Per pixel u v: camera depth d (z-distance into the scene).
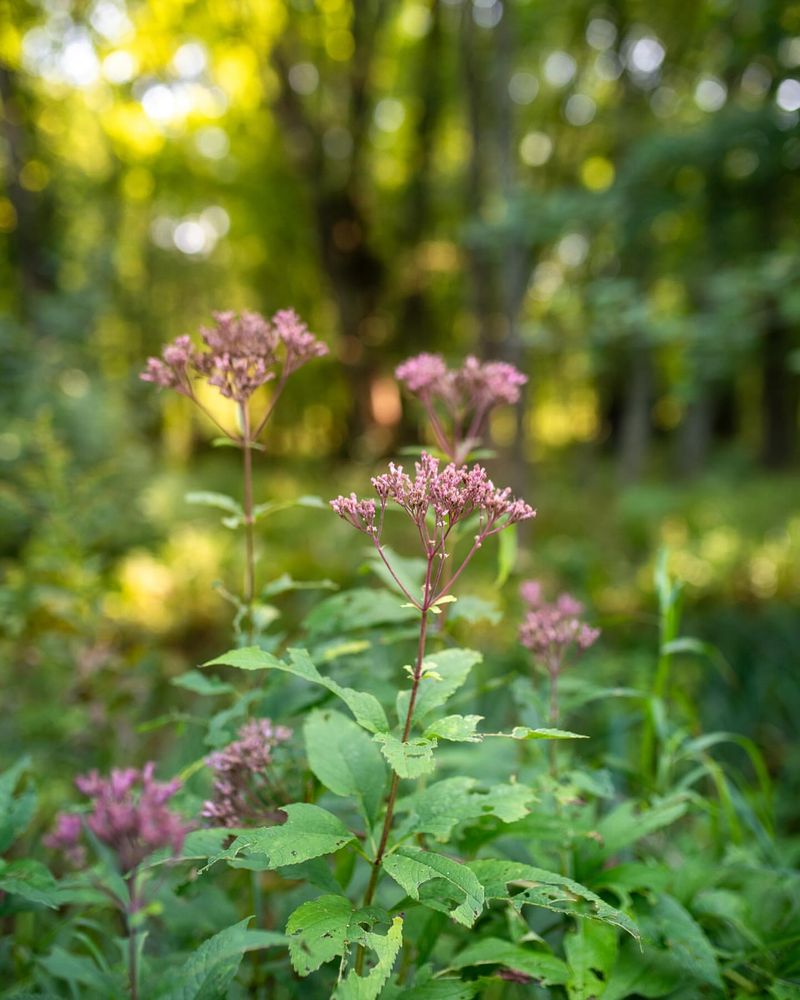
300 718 2.39
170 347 2.02
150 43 11.70
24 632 3.21
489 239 8.43
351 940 1.26
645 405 15.91
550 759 2.08
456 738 1.26
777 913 1.97
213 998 1.29
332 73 15.47
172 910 1.77
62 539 3.38
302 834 1.32
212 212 20.44
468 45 11.91
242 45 13.96
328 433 25.22
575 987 1.52
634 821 1.87
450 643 2.16
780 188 7.51
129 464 6.29
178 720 2.03
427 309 19.25
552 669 2.13
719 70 9.72
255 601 2.06
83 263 7.89
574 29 13.23
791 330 11.75
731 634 6.16
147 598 7.07
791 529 9.50
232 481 14.71
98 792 1.45
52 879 1.52
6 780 1.65
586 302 6.49
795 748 4.45
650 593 7.42
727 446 21.45
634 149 7.80
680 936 1.63
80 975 1.51
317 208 16.88
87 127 12.27
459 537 2.10
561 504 13.45
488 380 2.27
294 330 2.04
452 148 17.81
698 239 8.43
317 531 10.46
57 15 8.06
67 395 6.40
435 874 1.27
